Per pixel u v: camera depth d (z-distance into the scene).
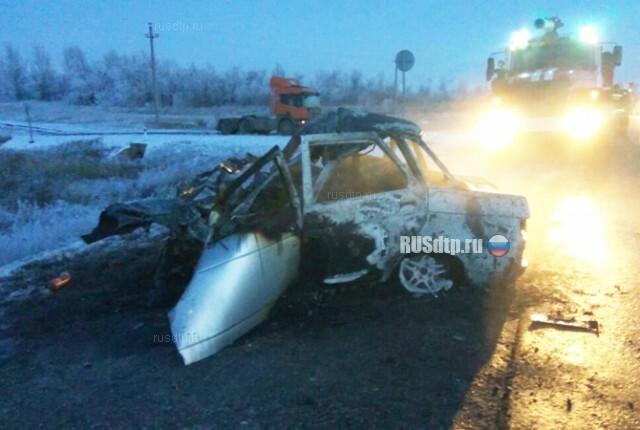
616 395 3.63
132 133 32.47
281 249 4.59
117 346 4.62
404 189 5.08
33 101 83.06
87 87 79.50
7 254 8.05
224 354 4.30
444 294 5.30
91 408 3.69
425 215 5.10
